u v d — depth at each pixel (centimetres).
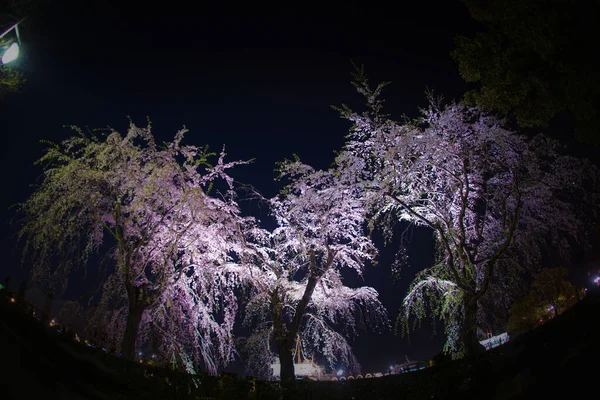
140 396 988
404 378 1057
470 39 1124
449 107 1558
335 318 1906
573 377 845
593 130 1005
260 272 1756
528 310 1466
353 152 1698
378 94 1667
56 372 903
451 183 1631
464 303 1416
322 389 1103
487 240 1636
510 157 1491
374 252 1744
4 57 975
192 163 1709
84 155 1501
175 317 1648
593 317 919
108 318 1530
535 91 1087
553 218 1546
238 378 1148
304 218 1814
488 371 974
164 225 1582
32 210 1361
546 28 923
